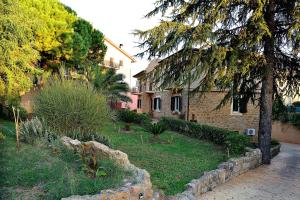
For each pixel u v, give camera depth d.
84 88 8.43
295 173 8.74
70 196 3.58
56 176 4.30
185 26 9.47
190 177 6.48
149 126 12.80
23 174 4.27
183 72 10.47
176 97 24.64
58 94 7.95
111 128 13.30
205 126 12.62
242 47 9.41
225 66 9.48
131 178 4.59
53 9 16.92
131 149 8.96
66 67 16.94
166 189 5.58
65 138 6.34
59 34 16.39
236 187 6.88
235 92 11.52
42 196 3.67
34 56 13.23
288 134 20.97
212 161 8.24
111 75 17.66
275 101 12.45
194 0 9.83
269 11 9.75
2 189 3.76
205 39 9.20
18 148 5.62
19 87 12.45
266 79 10.32
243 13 10.29
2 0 11.98
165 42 9.97
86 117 7.87
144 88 32.44
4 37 11.89
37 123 6.99
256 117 20.02
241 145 9.57
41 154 5.32
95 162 4.88
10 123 11.21
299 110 22.45
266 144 10.30
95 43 21.42
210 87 10.14
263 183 7.39
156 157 8.16
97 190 3.93
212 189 6.59
